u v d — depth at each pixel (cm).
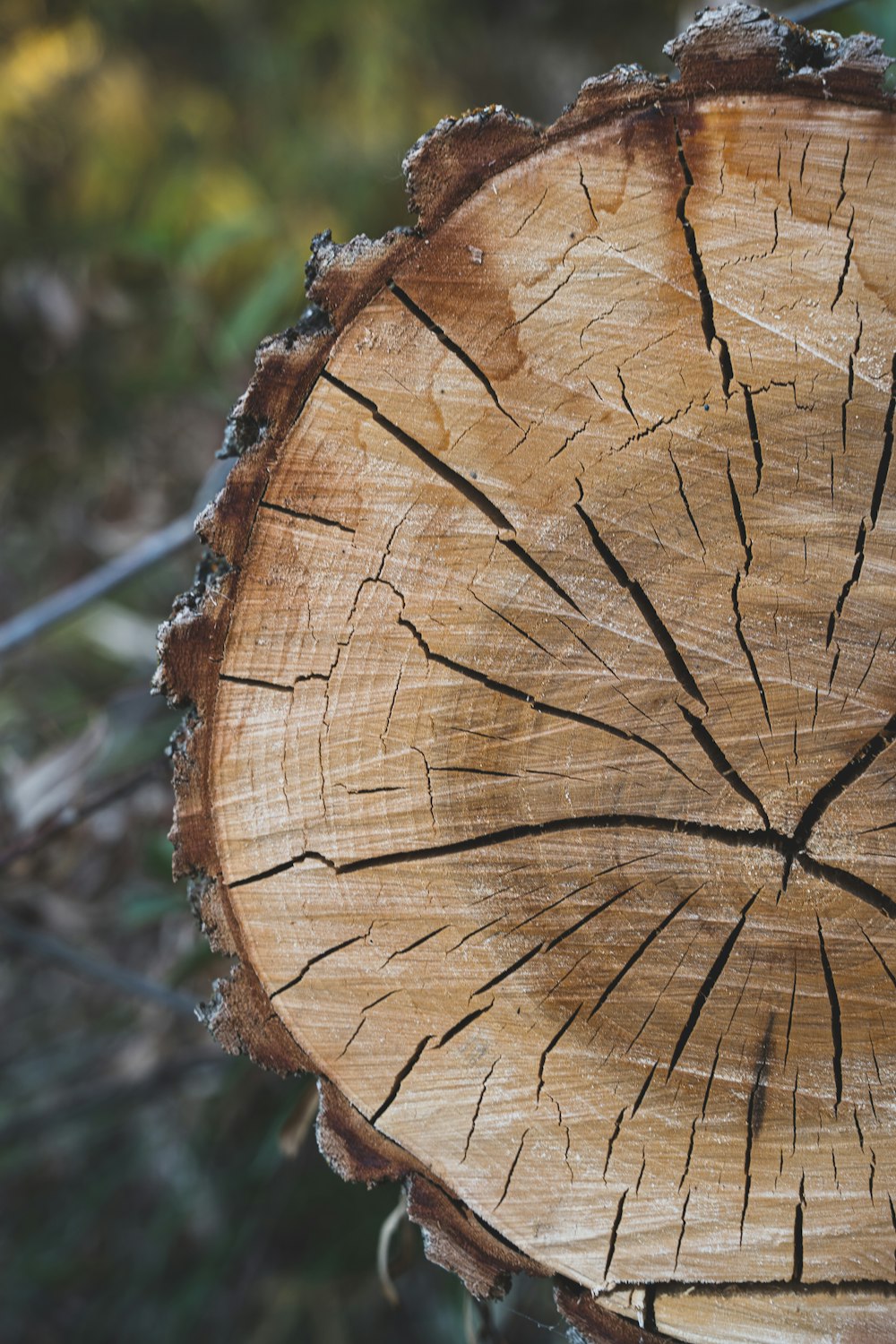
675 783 97
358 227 231
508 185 95
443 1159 99
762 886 97
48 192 227
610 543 96
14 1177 164
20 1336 150
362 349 96
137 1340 142
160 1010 149
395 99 246
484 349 96
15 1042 168
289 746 98
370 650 97
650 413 96
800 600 96
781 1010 97
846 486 95
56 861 133
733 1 98
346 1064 99
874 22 123
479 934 98
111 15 249
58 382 196
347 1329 145
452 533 97
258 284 167
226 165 233
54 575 196
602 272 95
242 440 97
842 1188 98
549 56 256
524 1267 100
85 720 156
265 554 97
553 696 97
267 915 99
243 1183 142
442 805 98
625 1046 98
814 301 95
